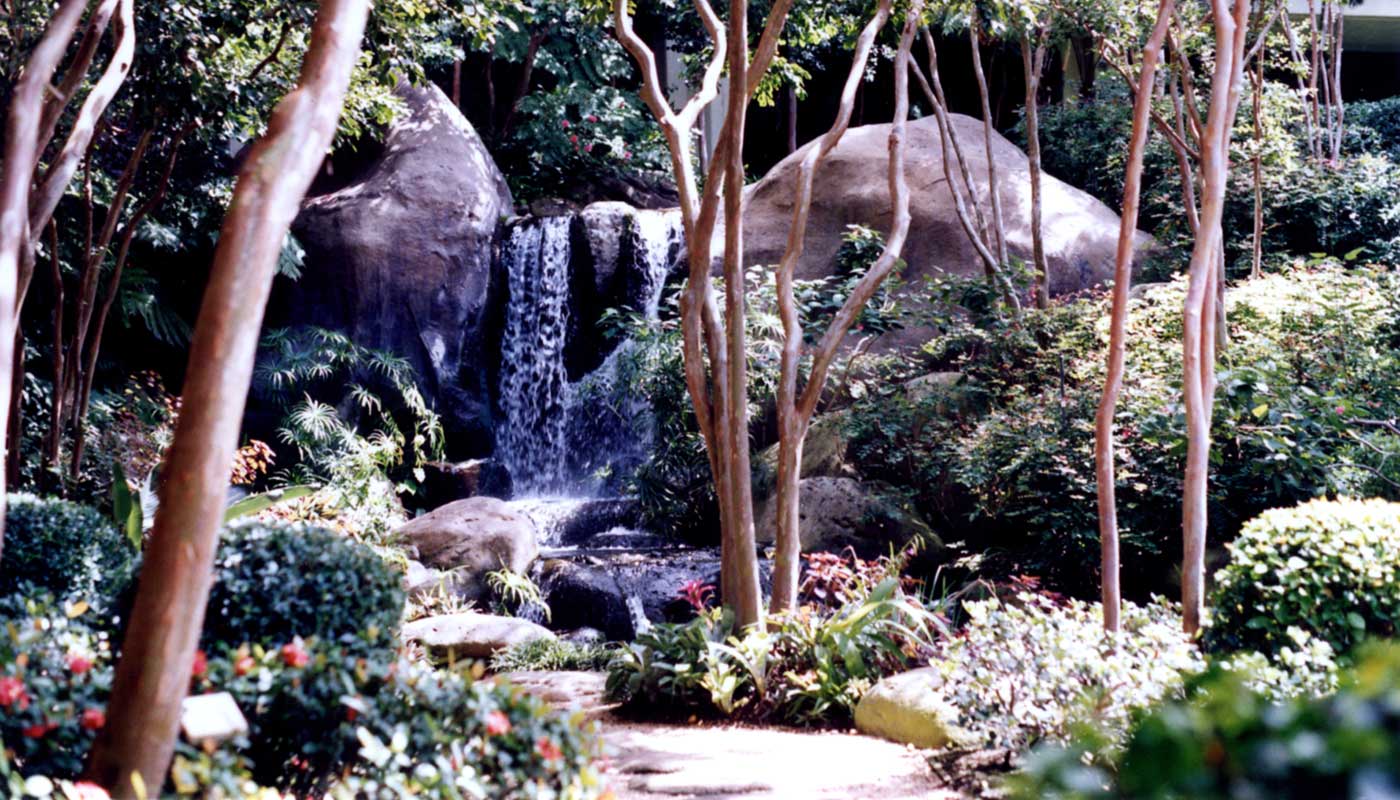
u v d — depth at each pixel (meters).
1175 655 4.68
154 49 7.81
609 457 13.49
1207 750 0.97
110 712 2.58
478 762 2.92
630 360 12.05
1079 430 8.91
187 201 12.12
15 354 8.27
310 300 13.39
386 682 3.12
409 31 8.92
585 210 14.25
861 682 6.18
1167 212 13.73
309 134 2.76
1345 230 12.73
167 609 2.57
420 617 9.38
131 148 10.99
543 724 3.05
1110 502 5.50
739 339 6.60
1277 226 12.91
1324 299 9.24
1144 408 8.48
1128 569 8.62
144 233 11.72
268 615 3.72
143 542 6.53
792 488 6.82
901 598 7.02
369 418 13.31
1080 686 4.46
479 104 18.92
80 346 9.02
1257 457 7.99
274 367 12.75
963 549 9.78
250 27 9.37
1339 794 0.90
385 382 13.23
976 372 10.80
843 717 6.12
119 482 6.43
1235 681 1.05
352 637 3.58
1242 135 13.16
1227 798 0.94
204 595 2.62
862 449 10.88
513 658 8.24
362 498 11.12
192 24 7.85
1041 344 10.62
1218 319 8.93
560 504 12.39
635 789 4.76
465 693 3.08
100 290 11.80
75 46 8.09
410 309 13.47
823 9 9.38
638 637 6.79
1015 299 10.98
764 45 6.46
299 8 8.15
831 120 20.80
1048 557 8.78
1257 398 7.79
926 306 11.88
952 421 10.54
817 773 4.95
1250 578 4.93
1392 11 16.97
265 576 3.77
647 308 13.96
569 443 13.77
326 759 3.06
